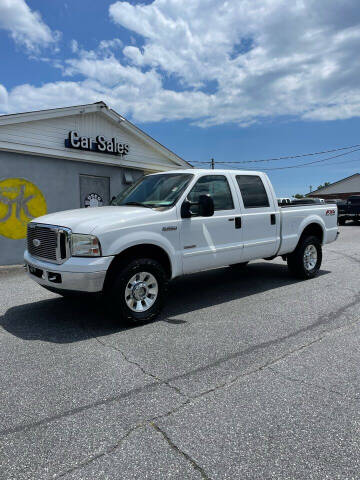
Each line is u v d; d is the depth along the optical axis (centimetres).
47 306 531
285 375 310
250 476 197
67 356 353
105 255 402
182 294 589
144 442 225
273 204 607
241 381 301
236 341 387
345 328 424
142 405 267
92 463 208
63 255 410
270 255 608
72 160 1083
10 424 246
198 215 498
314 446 221
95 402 271
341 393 280
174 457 212
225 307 513
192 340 391
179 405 266
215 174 538
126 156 1230
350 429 237
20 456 215
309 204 687
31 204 993
